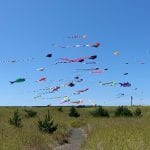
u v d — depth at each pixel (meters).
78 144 31.62
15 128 35.03
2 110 75.94
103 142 24.22
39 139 27.92
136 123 42.94
